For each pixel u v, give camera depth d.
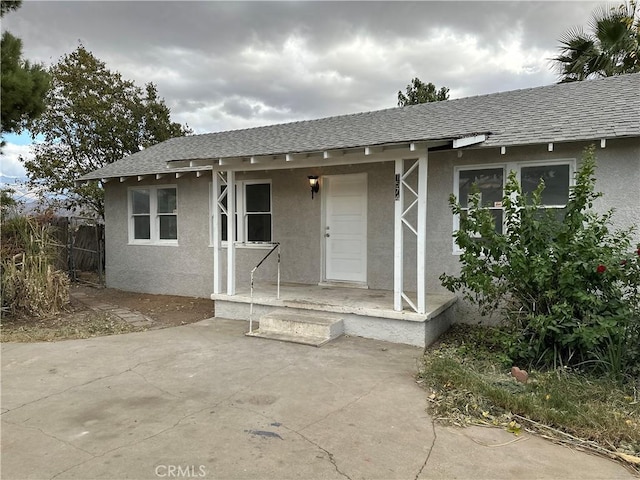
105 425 3.37
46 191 15.20
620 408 3.59
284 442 3.09
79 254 12.89
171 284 10.07
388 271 7.57
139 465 2.77
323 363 4.96
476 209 5.23
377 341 5.91
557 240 4.70
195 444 3.05
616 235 5.00
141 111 16.16
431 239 7.08
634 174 5.50
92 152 15.59
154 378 4.47
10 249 7.92
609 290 4.55
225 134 11.39
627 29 10.84
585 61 11.74
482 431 3.29
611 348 4.25
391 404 3.80
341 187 8.12
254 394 4.03
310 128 9.30
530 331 4.85
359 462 2.82
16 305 7.48
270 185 8.84
